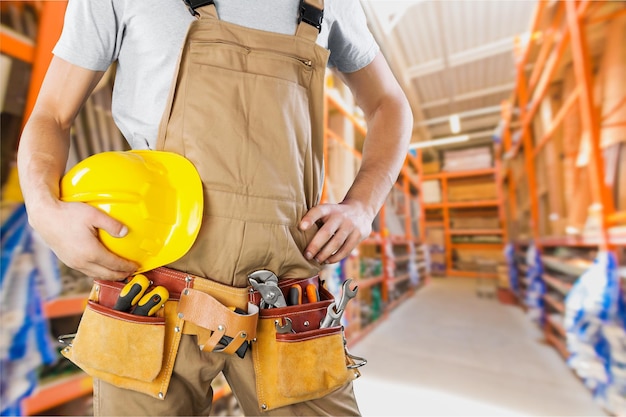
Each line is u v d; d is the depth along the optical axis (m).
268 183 0.53
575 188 2.37
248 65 0.55
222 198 0.51
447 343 3.21
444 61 5.41
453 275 9.17
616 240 1.72
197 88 0.52
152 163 0.50
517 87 4.20
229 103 0.52
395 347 3.09
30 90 1.15
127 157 0.49
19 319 1.11
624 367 1.68
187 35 0.52
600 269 1.82
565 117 2.51
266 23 0.59
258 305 0.54
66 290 1.25
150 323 0.47
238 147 0.52
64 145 0.55
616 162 1.76
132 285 0.47
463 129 8.56
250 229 0.51
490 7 4.19
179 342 0.50
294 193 0.56
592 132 1.91
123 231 0.43
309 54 0.61
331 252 0.59
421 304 5.09
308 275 0.60
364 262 3.57
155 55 0.54
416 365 2.66
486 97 6.73
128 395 0.49
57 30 1.23
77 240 0.42
